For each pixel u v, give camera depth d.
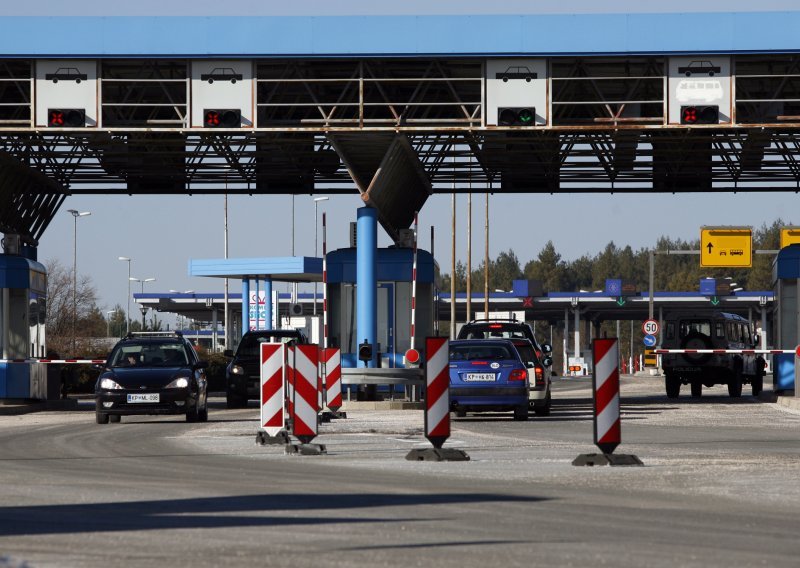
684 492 32.19
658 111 96.56
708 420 70.81
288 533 24.70
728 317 116.44
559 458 43.25
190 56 80.31
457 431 59.81
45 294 93.94
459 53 79.62
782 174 103.31
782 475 36.66
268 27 80.00
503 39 79.62
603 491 32.44
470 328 87.06
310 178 105.62
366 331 89.06
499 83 80.94
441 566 20.80
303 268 178.50
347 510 28.31
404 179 97.12
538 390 76.50
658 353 109.25
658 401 103.25
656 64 83.50
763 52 78.81
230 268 180.62
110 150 97.06
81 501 30.19
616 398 40.34
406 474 37.44
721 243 165.75
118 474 37.53
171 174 103.75
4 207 94.38
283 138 95.75
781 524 25.98
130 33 80.38
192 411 69.06
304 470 38.84
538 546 22.95
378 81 83.62
